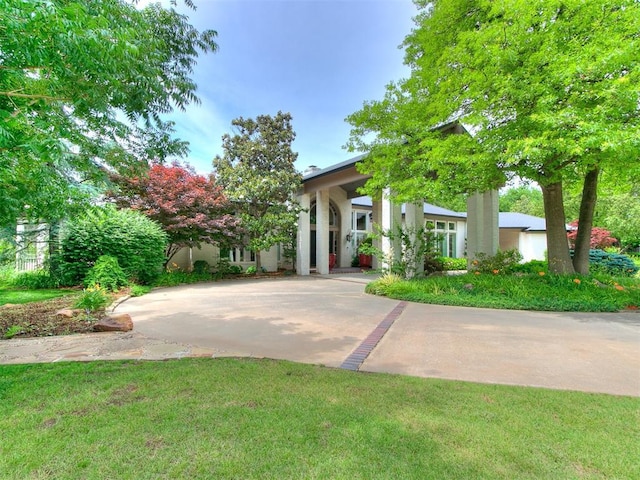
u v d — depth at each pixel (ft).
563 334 16.37
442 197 27.61
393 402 8.98
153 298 28.60
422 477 6.03
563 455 6.71
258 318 20.31
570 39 20.38
